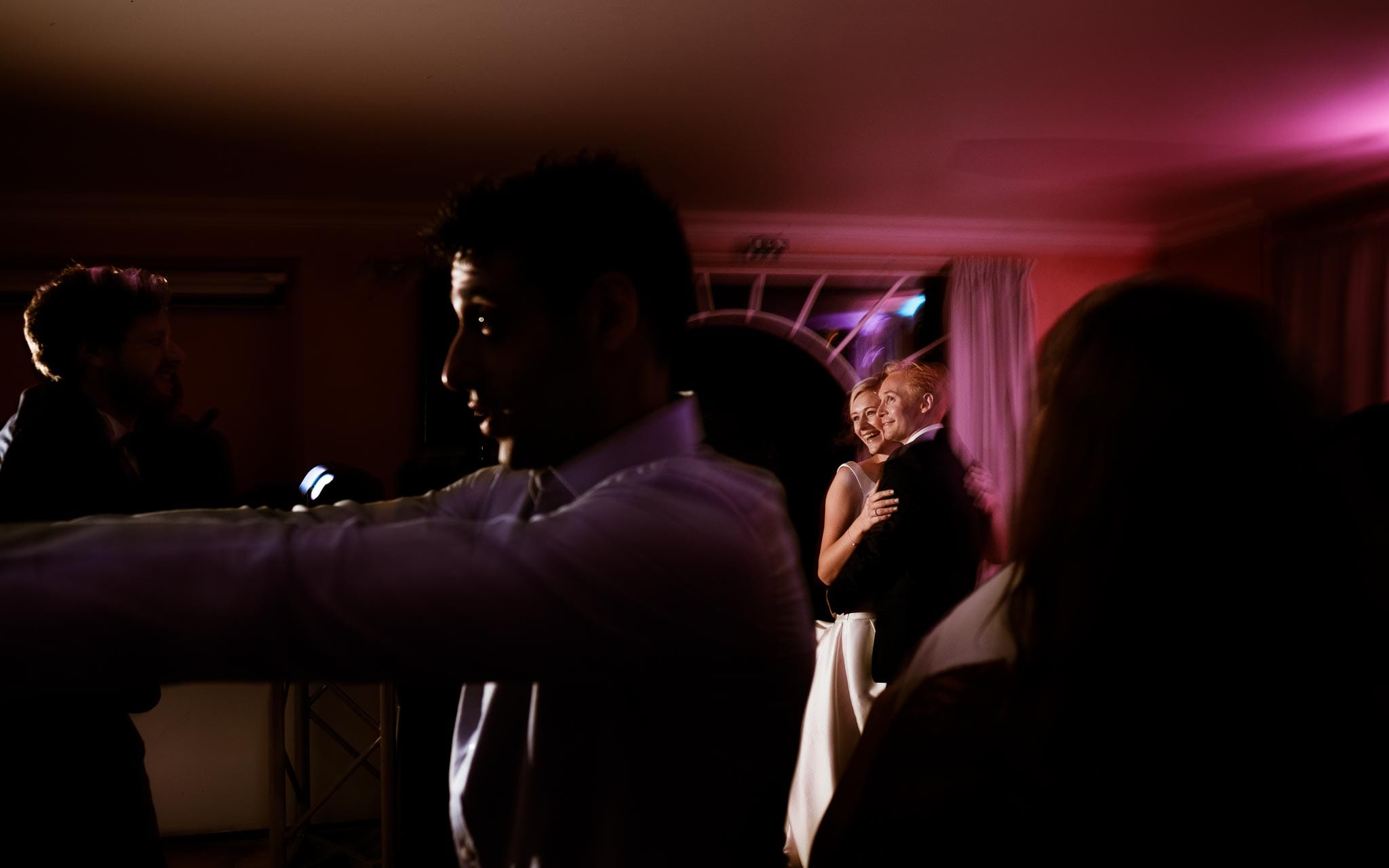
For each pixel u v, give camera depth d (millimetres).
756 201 5113
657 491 528
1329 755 510
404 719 2479
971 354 5699
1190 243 5910
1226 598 518
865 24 2850
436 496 779
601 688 555
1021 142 4082
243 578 422
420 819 2451
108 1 2617
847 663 2688
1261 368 557
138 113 3551
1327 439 591
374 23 2795
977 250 5828
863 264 5707
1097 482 545
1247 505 532
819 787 2729
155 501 1890
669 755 548
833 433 6676
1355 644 532
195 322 5176
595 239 577
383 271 5113
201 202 4855
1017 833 519
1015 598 571
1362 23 2898
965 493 2445
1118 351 561
